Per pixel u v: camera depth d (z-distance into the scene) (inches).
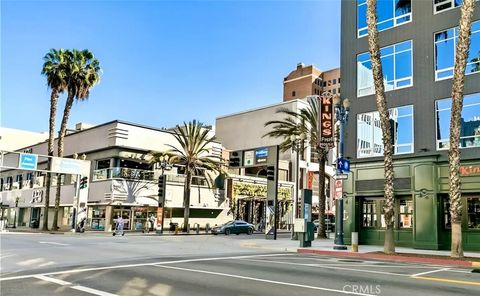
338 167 882.1
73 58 1748.3
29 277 449.7
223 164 1908.2
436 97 965.2
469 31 738.2
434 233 914.7
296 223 921.5
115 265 554.6
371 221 1067.9
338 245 850.8
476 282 445.4
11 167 1571.1
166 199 1859.0
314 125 1390.3
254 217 2247.8
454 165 727.1
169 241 1118.4
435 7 996.6
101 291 374.3
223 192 2094.0
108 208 1759.4
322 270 525.7
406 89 1017.5
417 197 952.3
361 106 1095.6
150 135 1934.1
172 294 362.6
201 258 657.6
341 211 868.0
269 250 885.2
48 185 1797.5
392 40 1058.7
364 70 1111.0
